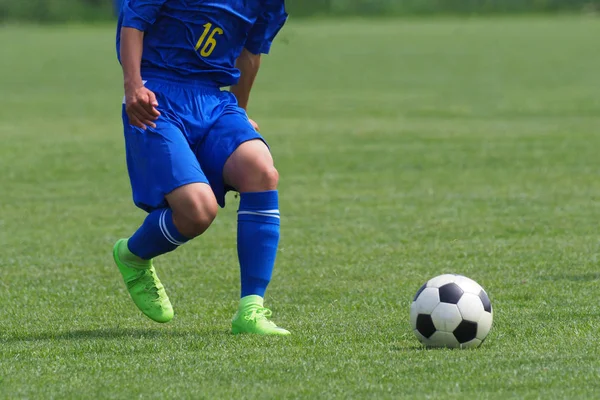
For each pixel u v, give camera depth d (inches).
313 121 2524.6
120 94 3412.9
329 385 526.0
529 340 639.1
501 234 1143.6
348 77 3971.5
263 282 692.1
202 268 989.2
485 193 1457.9
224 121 693.9
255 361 585.0
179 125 682.8
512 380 528.7
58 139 2196.1
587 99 2965.1
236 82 724.7
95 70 4453.7
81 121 2598.4
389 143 2070.6
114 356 608.7
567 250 1034.7
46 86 3735.2
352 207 1360.7
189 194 655.8
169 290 883.4
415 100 3058.6
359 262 1001.5
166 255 1058.7
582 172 1648.6
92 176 1699.1
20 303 828.6
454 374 544.1
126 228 1247.5
